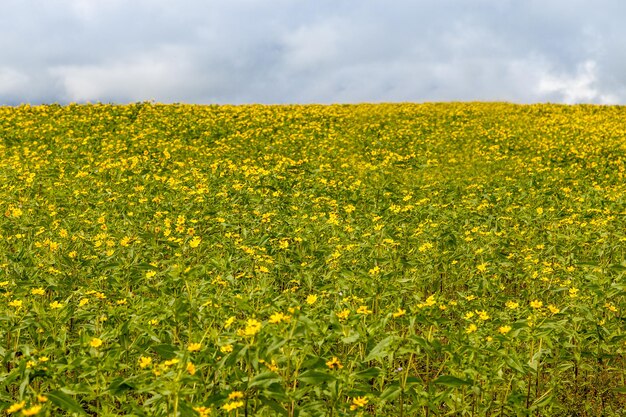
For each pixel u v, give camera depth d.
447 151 20.45
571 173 15.56
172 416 3.27
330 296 5.83
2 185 11.30
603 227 8.35
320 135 22.19
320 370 3.57
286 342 3.53
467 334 4.46
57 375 3.78
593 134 22.59
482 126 25.23
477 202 10.39
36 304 4.50
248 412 3.63
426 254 7.15
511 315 5.10
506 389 4.41
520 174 15.99
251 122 23.69
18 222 8.41
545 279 6.34
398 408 4.14
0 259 6.80
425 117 27.12
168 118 23.09
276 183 11.07
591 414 4.92
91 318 5.07
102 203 9.55
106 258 6.35
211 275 6.05
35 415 2.86
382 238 7.05
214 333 3.84
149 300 4.82
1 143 18.42
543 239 8.74
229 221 8.32
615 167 17.09
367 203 10.27
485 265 6.46
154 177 11.11
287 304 5.04
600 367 5.04
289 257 7.00
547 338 4.33
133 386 3.42
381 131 23.02
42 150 17.31
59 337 4.20
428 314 4.32
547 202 11.61
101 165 12.41
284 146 19.22
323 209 9.82
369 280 5.16
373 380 4.64
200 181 11.32
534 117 28.70
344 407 3.62
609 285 5.77
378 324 3.93
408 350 3.70
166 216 8.70
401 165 11.74
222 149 18.47
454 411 4.23
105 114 23.00
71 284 5.80
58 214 9.41
